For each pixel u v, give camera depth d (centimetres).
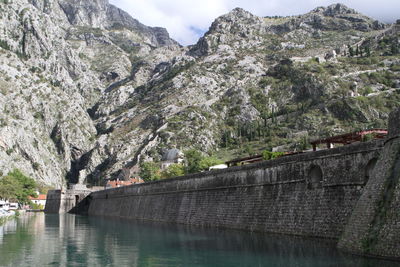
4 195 17738
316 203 4794
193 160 15512
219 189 6962
